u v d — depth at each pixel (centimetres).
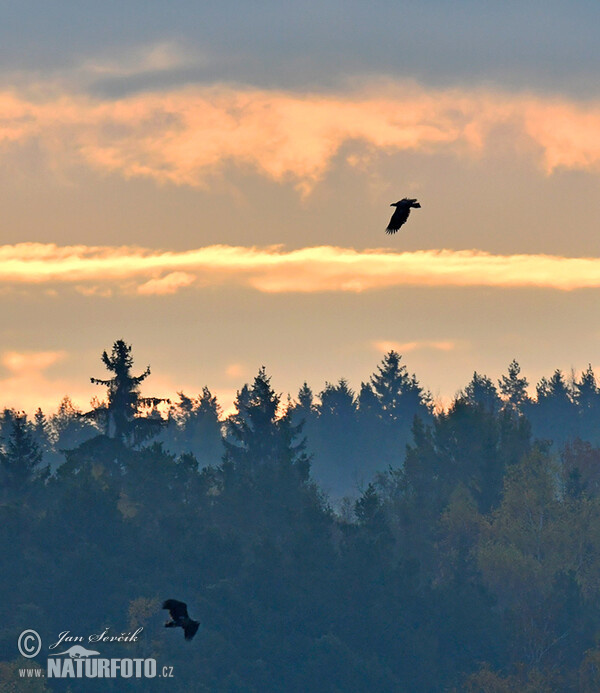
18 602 7481
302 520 8444
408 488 9844
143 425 10738
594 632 7712
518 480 9019
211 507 9038
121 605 7556
